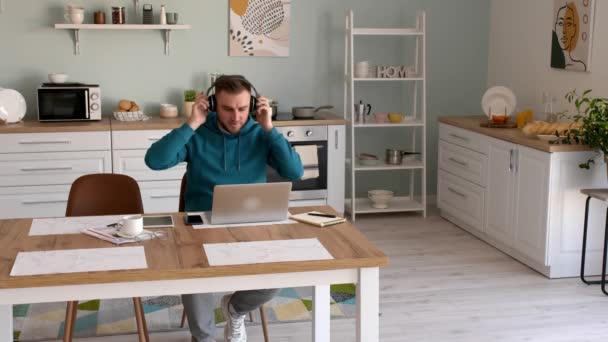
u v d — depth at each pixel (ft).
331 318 13.23
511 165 16.34
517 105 20.36
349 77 20.13
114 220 9.93
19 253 8.38
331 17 20.74
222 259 8.23
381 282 15.12
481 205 17.97
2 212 17.75
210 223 9.70
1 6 18.94
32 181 17.78
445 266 16.20
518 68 20.26
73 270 7.78
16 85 19.33
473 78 21.90
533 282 15.16
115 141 18.02
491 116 19.02
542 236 15.20
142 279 7.80
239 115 9.95
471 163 18.40
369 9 20.94
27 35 19.20
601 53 16.55
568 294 14.47
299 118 19.58
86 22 19.43
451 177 19.66
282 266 8.13
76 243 8.82
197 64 20.24
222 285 8.16
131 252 8.45
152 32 19.86
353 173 20.02
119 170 18.17
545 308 13.73
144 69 19.95
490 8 21.65
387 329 12.71
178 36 19.99
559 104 18.34
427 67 21.57
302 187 19.40
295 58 20.74
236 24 20.18
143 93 20.06
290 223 9.79
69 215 11.31
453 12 21.44
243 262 8.14
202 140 10.48
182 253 8.44
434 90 21.74
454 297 14.28
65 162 17.87
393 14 21.09
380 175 21.97
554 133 15.80
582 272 15.02
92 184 11.49
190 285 8.07
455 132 19.27
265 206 9.74
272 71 20.67
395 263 16.39
